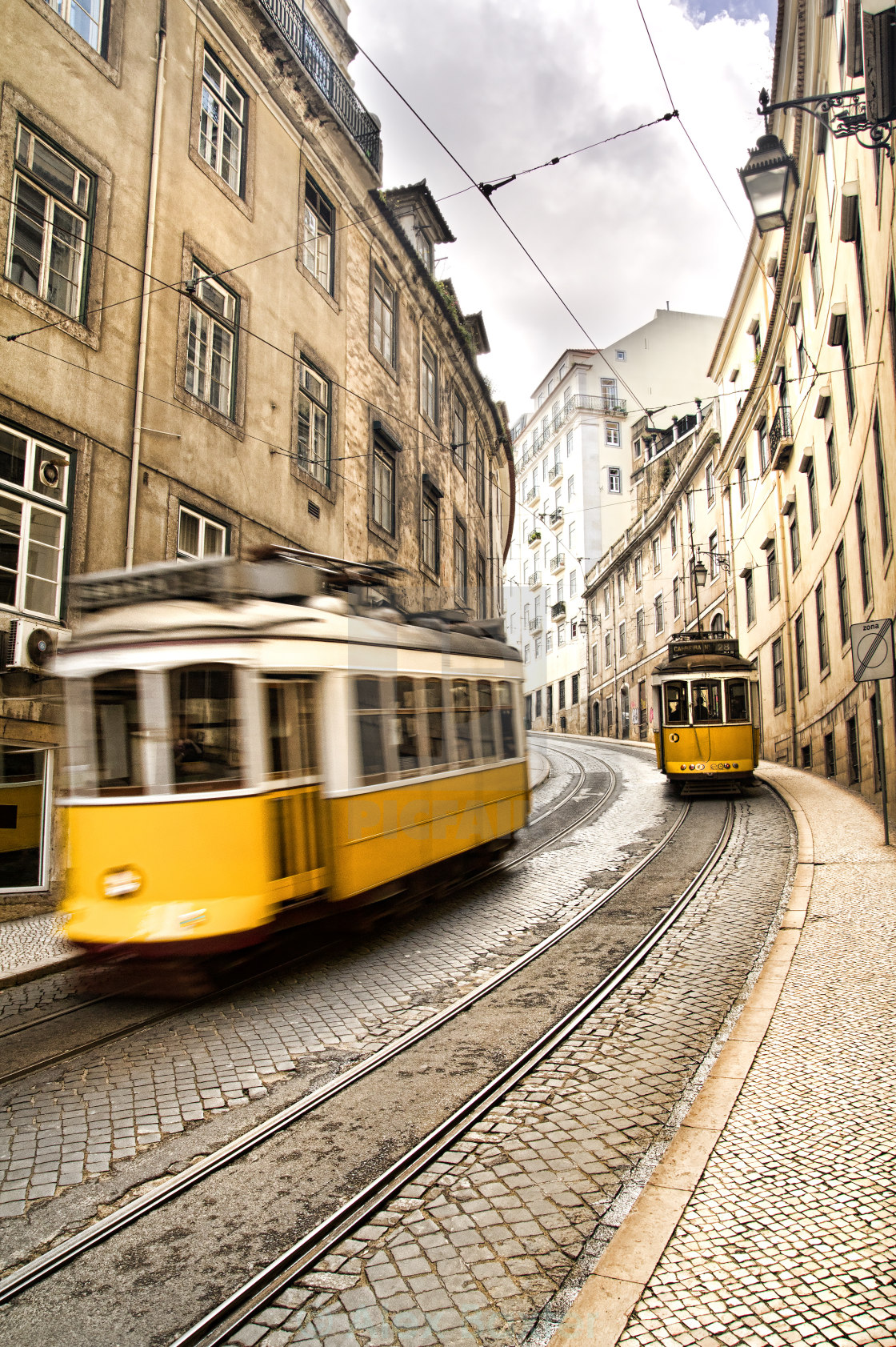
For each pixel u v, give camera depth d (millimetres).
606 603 45188
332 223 15617
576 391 51844
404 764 8297
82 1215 3678
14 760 9086
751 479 25828
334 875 6980
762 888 9328
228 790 6219
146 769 6223
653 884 9898
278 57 13562
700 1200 3469
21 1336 2926
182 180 11312
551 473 55000
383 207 17281
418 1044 5520
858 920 7480
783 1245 3135
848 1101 4227
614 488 51062
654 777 21875
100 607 6844
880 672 10219
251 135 12984
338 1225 3520
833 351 16734
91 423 9695
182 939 5957
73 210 9664
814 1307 2789
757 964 6836
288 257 13898
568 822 15109
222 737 6309
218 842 6141
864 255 13375
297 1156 4133
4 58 8766
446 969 7094
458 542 23531
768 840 12180
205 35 11898
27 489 8969
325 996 6441
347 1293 3088
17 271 8953
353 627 7688
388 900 8117
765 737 25766
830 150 15648
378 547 17062
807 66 16641
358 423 16406
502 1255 3270
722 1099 4348
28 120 9047
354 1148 4191
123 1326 2959
